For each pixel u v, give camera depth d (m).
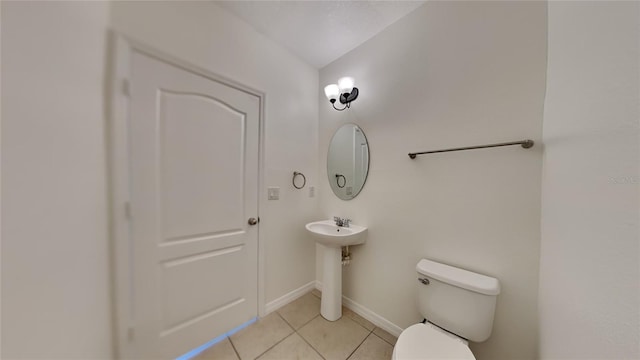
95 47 0.93
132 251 1.10
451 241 1.28
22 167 0.63
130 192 1.09
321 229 1.90
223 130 1.46
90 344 0.91
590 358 0.50
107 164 1.01
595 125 0.53
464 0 1.23
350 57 1.88
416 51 1.44
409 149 1.48
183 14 1.26
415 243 1.44
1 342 0.59
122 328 1.07
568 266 0.66
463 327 1.07
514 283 1.06
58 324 0.75
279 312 1.78
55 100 0.73
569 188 0.67
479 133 1.17
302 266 2.04
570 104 0.69
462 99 1.24
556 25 0.83
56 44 0.74
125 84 1.06
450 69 1.28
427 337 1.00
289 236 1.92
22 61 0.63
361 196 1.79
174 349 1.24
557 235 0.76
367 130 1.74
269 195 1.75
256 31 1.64
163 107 1.20
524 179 1.03
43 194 0.69
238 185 1.54
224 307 1.48
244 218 1.58
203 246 1.37
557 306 0.73
